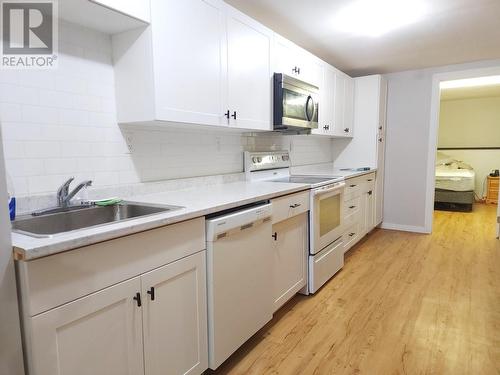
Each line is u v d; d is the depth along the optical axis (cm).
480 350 185
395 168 450
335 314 229
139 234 122
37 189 151
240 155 280
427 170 430
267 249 198
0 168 93
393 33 289
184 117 177
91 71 169
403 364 174
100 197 176
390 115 445
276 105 252
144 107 167
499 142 679
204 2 186
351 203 345
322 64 329
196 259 149
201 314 154
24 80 145
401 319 221
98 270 110
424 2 230
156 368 133
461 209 604
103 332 113
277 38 255
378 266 321
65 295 101
